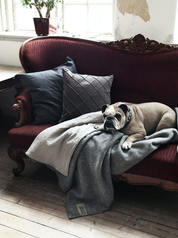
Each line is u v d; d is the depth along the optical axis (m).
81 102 2.00
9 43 2.78
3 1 2.93
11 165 2.30
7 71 2.60
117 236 1.53
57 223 1.63
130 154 1.62
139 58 2.12
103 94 2.06
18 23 3.05
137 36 2.11
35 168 2.26
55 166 1.81
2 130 2.99
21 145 1.93
